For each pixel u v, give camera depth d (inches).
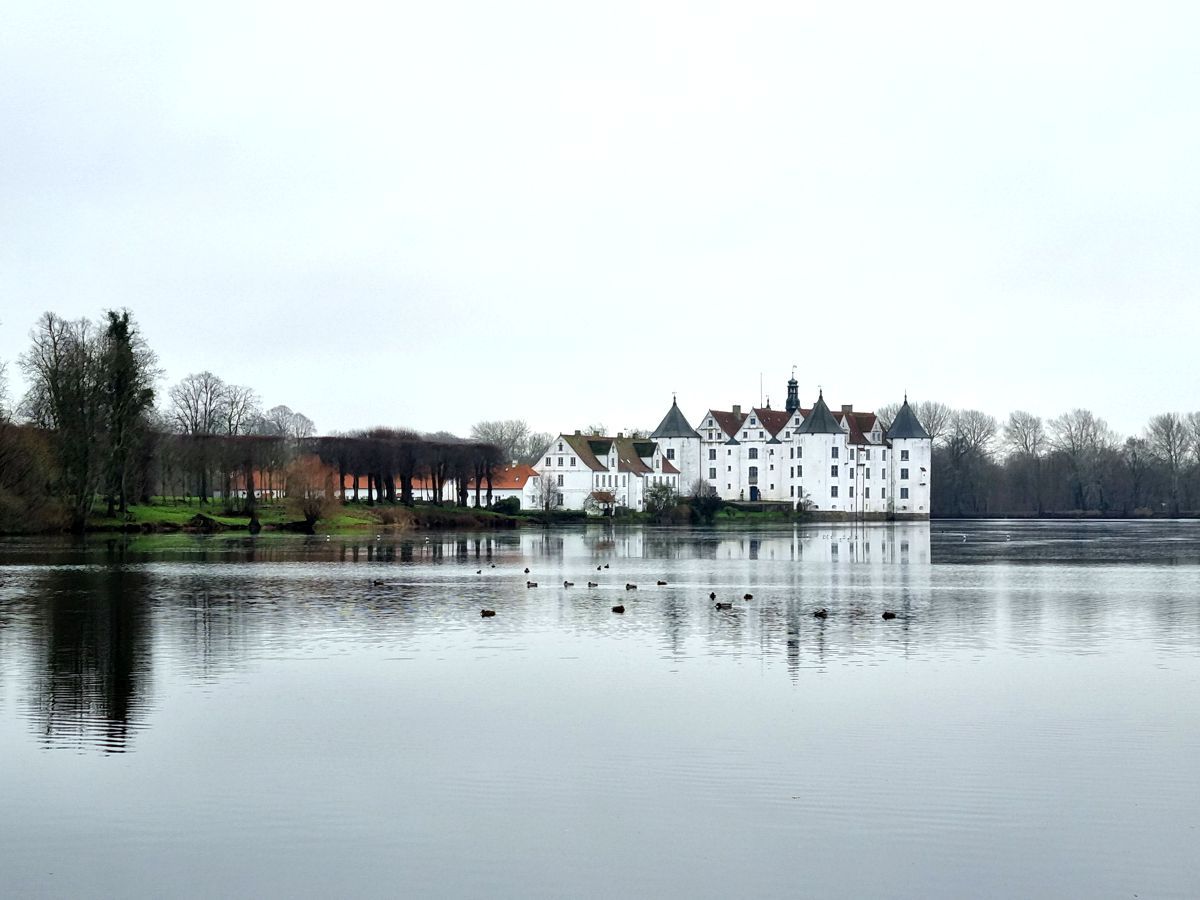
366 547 5536.4
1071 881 1130.0
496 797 1353.3
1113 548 5836.6
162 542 5620.1
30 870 1159.6
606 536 7126.0
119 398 6220.5
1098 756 1504.7
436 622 2664.9
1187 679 1982.0
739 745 1553.9
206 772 1443.2
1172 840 1222.9
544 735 1604.3
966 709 1754.4
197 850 1206.3
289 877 1143.6
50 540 5620.1
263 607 2940.5
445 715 1716.3
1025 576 3998.5
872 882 1129.4
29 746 1553.9
